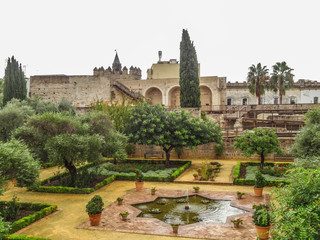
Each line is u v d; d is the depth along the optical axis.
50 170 25.70
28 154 14.34
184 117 25.34
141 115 25.22
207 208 15.22
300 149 19.06
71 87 50.78
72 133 19.05
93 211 12.79
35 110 33.78
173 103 53.69
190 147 24.75
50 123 18.67
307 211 5.61
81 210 15.13
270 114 45.53
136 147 32.50
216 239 11.25
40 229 12.62
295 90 58.66
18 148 14.28
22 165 13.54
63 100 37.09
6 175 13.07
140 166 25.19
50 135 18.80
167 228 12.50
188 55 38.16
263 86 48.12
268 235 10.77
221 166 26.09
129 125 25.50
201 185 20.12
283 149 27.86
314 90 58.12
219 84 51.16
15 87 38.28
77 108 42.81
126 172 23.47
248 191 18.22
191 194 17.67
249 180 19.69
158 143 24.23
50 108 34.72
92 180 20.81
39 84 51.44
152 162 27.91
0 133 25.98
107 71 64.75
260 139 22.23
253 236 11.39
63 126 19.03
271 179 20.16
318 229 5.75
